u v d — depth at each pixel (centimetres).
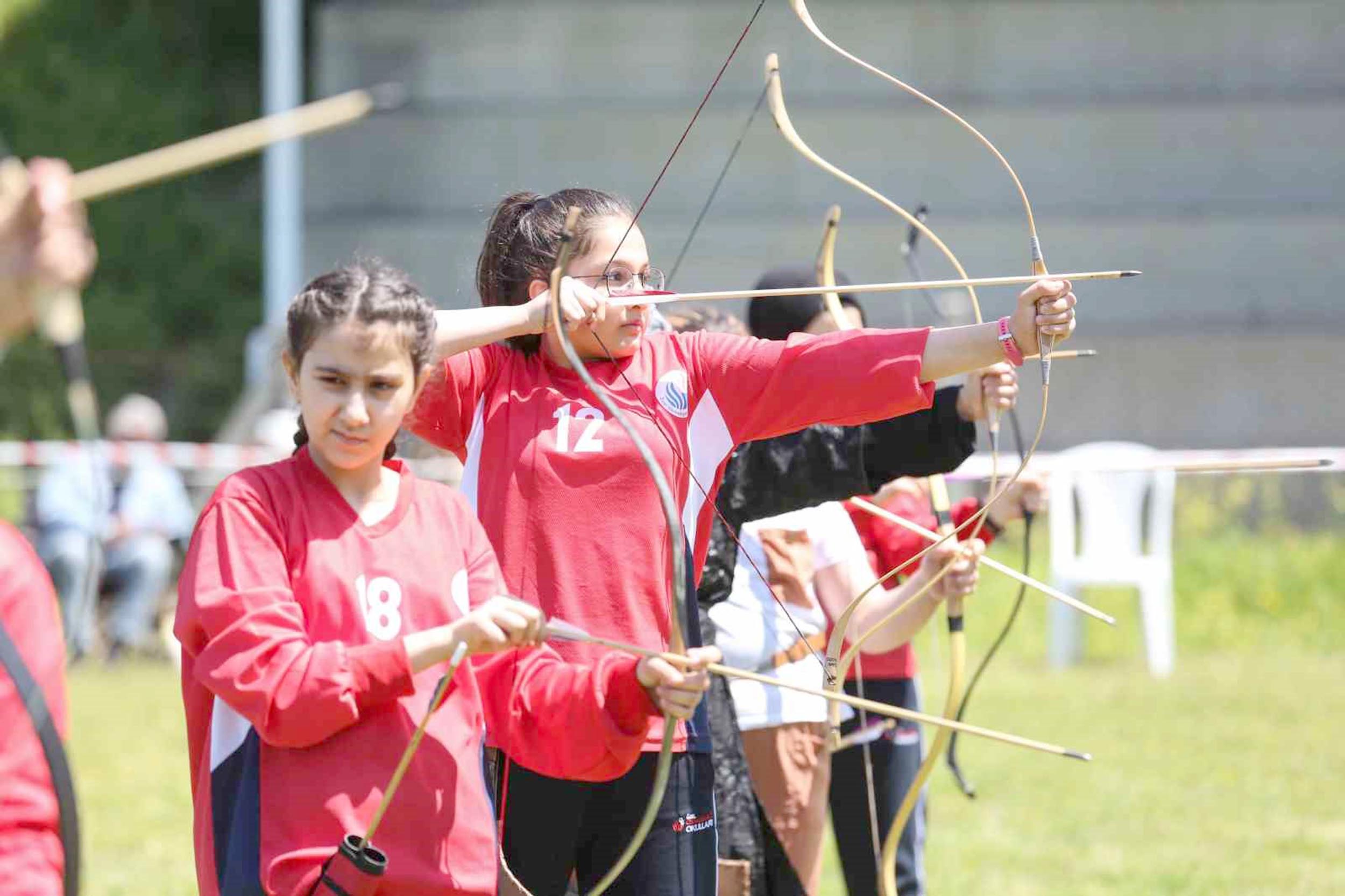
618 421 996
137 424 3797
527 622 856
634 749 927
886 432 1253
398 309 885
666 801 1043
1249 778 2508
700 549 1124
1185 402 5541
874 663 1471
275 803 875
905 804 1249
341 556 908
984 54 5650
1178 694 3244
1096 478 3662
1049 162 5609
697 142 5703
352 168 5878
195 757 930
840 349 1074
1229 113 5572
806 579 1367
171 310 6556
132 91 6812
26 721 718
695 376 1102
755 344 1102
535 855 1041
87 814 2252
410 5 5872
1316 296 5538
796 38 5697
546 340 1094
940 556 1302
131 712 3058
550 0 5797
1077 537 4281
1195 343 5528
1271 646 3994
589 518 1045
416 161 5862
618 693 916
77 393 728
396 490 945
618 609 1037
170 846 2073
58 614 753
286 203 5562
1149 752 2697
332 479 929
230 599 871
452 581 932
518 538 1047
